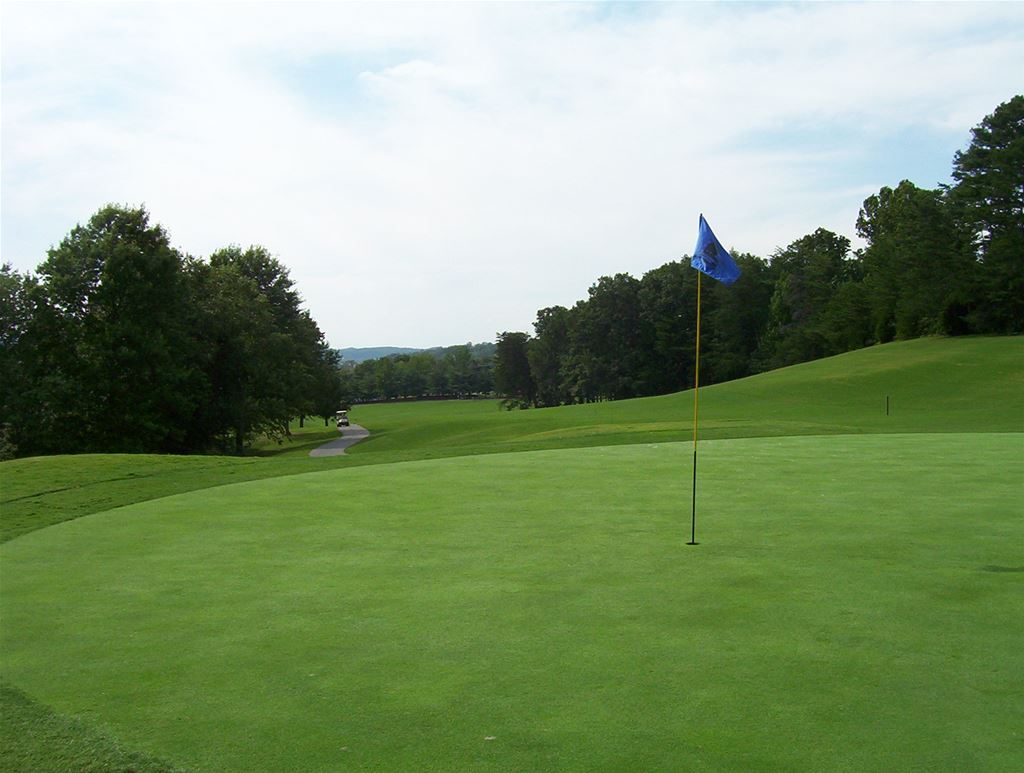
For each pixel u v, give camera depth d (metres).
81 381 42.78
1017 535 10.60
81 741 5.19
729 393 52.03
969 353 56.59
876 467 17.20
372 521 12.55
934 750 4.92
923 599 7.94
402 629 7.37
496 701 5.74
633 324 112.75
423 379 181.25
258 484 16.88
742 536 10.84
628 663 6.41
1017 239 69.62
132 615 8.02
